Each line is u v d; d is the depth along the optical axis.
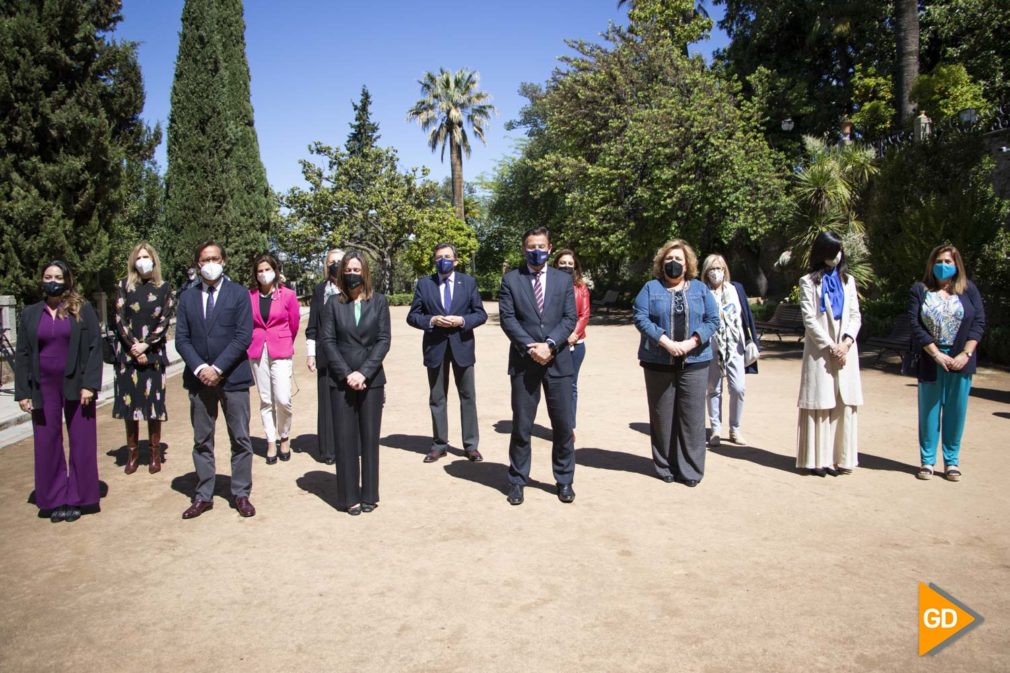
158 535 4.50
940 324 5.33
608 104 22.16
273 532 4.52
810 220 16.83
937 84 17.36
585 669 2.90
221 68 22.20
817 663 2.92
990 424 7.15
